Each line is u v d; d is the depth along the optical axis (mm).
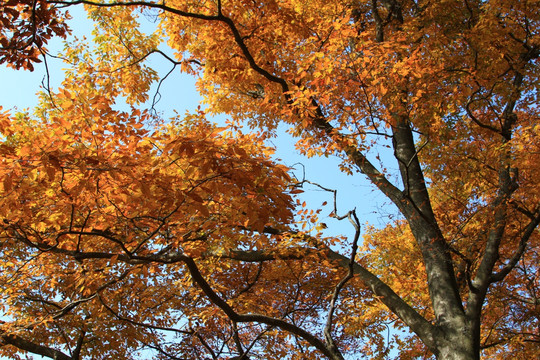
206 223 4543
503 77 7227
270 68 7723
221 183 3756
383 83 5852
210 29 7418
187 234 4848
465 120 7484
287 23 7035
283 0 7367
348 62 5859
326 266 6883
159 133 5957
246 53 6648
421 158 7832
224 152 3643
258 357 7309
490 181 7102
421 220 6488
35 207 4297
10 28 4500
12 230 4660
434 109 6141
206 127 5219
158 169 3795
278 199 3775
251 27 7211
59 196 4023
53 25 4691
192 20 7422
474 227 7070
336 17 7383
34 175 3594
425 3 6859
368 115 6020
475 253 6988
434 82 6008
